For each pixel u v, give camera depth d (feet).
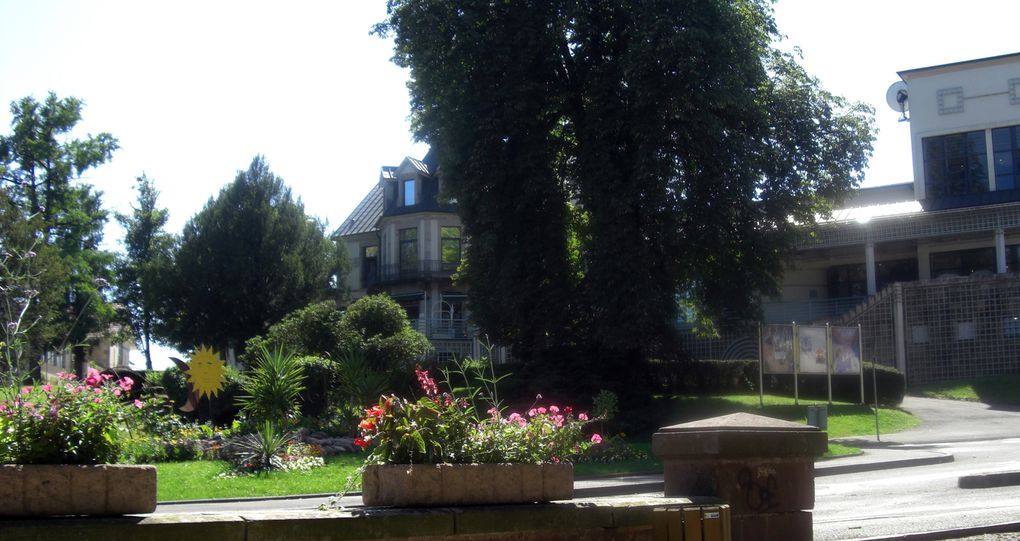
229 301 171.94
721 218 99.40
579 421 22.15
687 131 98.07
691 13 96.84
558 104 104.73
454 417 19.84
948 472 57.21
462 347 176.04
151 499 16.12
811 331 100.17
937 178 161.07
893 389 116.16
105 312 164.14
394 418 19.20
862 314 144.56
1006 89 158.10
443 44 102.58
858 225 154.92
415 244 198.90
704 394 120.47
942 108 161.58
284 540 16.39
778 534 21.84
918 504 40.01
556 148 108.47
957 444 80.89
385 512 17.61
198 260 173.37
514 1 102.63
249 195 176.04
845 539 29.37
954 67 160.86
